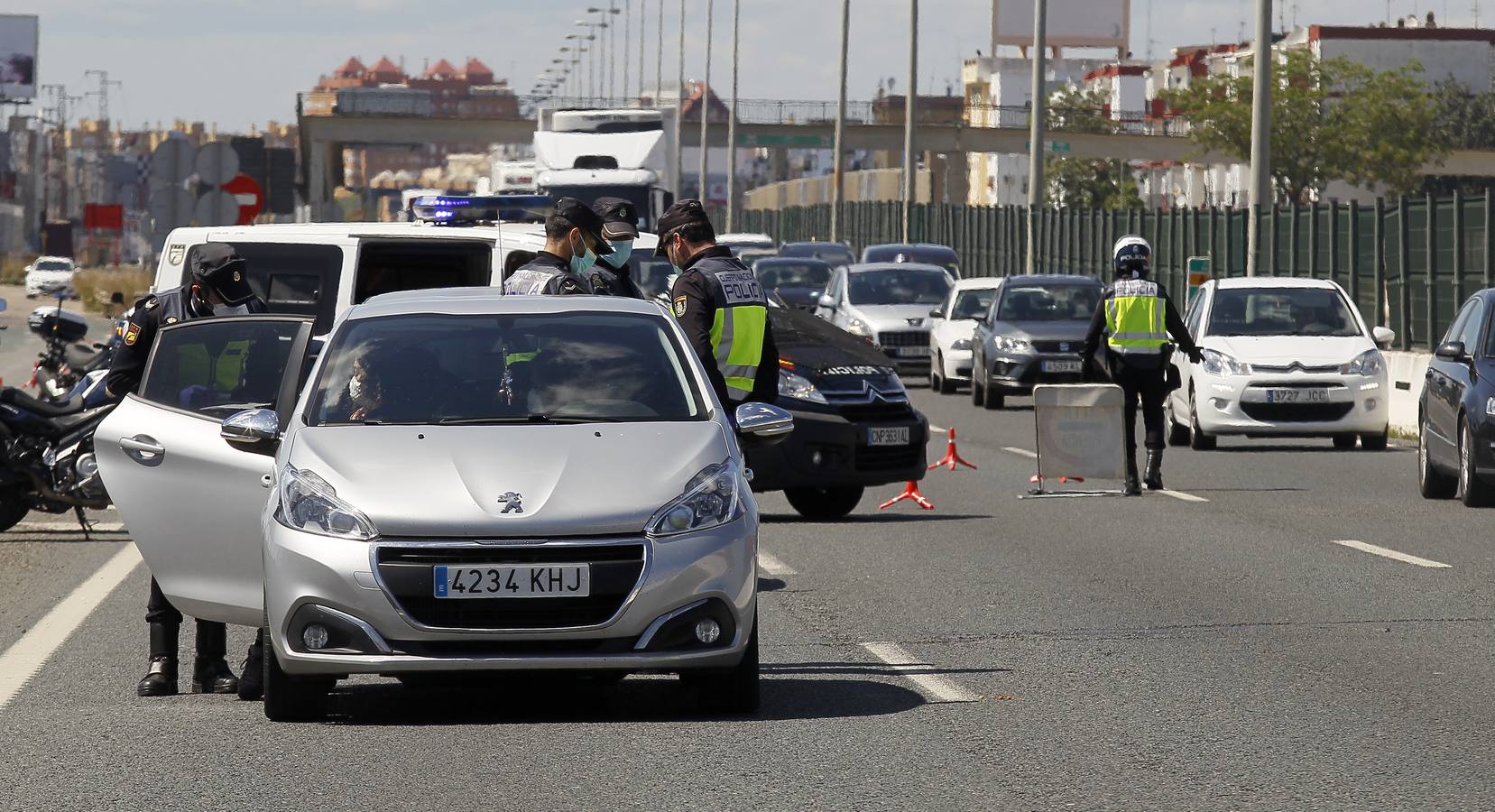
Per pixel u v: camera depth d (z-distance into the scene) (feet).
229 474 92.53
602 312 97.09
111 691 97.66
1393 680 95.86
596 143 440.04
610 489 83.46
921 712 88.22
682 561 82.69
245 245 157.17
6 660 107.04
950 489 202.90
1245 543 154.10
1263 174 342.64
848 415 170.19
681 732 83.76
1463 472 179.32
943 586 131.44
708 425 89.97
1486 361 179.93
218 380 96.89
